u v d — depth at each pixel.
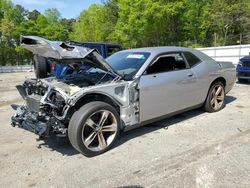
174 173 3.34
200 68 5.51
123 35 31.56
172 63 5.05
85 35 47.16
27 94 4.63
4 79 18.66
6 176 3.49
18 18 46.28
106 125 4.12
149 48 5.23
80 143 3.77
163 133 4.82
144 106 4.50
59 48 3.75
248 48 14.87
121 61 5.02
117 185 3.14
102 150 4.02
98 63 4.13
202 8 30.44
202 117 5.69
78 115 3.77
